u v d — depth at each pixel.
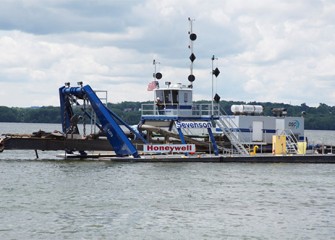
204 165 96.12
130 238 53.06
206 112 109.12
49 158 108.94
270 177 85.75
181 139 102.31
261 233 55.22
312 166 98.81
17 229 55.09
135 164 96.12
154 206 64.69
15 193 70.62
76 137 100.12
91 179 80.94
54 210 62.12
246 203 67.38
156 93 105.81
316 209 65.06
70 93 100.56
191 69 108.12
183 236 53.88
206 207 64.81
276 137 103.88
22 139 96.62
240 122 109.50
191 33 108.50
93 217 59.56
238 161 100.00
